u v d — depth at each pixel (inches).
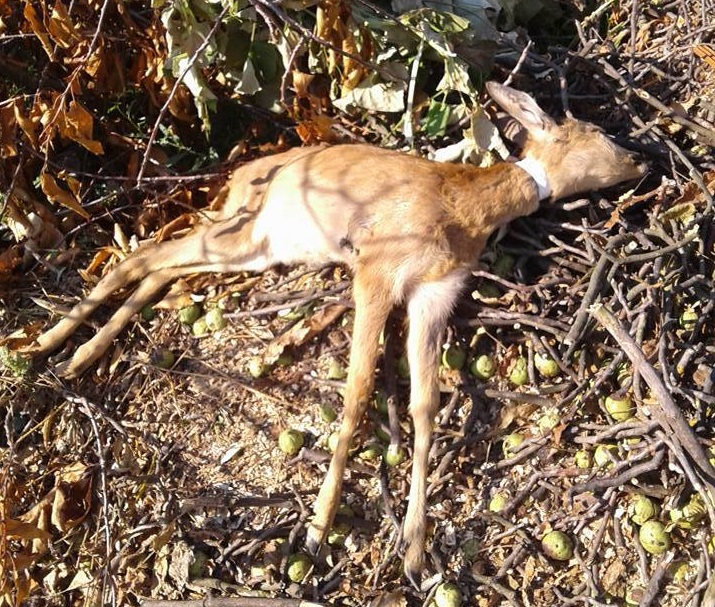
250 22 72.5
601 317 60.5
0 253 73.2
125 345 70.4
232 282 71.9
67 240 75.1
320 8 70.2
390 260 65.2
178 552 62.2
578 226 68.9
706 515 60.7
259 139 79.7
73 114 65.6
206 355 69.4
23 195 72.4
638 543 60.9
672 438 59.5
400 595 60.4
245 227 70.9
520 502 62.7
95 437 66.2
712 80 77.4
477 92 76.6
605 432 62.7
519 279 68.7
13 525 60.7
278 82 76.9
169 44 70.5
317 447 65.4
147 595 62.0
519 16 85.1
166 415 67.5
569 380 65.5
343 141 76.4
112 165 77.9
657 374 59.4
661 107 73.9
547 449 64.0
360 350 63.5
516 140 75.1
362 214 66.7
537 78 79.2
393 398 65.3
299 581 61.0
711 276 68.4
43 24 67.0
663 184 71.0
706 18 81.0
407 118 73.5
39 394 68.3
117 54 73.7
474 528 62.6
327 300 68.5
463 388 65.9
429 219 65.8
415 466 61.6
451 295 65.2
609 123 76.8
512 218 69.3
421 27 72.7
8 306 72.4
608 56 80.0
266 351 67.7
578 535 61.7
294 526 62.6
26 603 63.6
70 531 64.7
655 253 64.7
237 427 66.8
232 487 64.6
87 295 72.5
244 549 61.9
